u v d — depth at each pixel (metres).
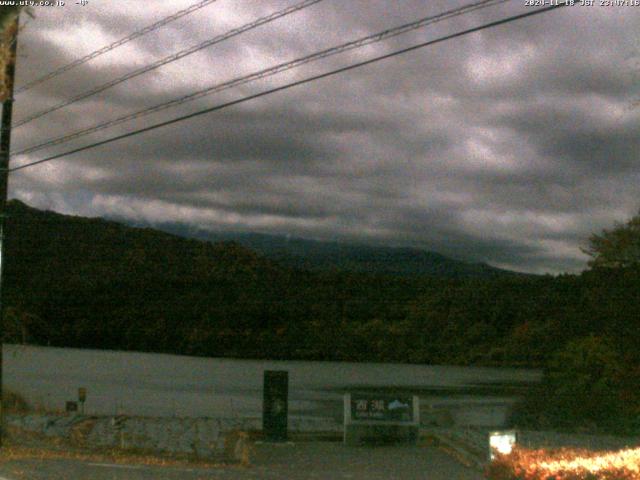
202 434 34.41
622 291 48.62
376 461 25.42
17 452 20.78
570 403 46.38
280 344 103.75
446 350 92.38
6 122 21.19
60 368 104.06
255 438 33.12
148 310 112.88
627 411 44.41
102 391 81.50
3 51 13.73
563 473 11.39
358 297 103.88
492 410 52.53
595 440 33.47
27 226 104.06
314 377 91.06
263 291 109.62
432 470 22.62
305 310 106.12
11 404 48.81
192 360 107.25
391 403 32.25
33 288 105.62
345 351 99.88
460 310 94.19
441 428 39.66
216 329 109.19
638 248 50.47
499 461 13.67
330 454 27.88
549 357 65.31
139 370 101.00
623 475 10.68
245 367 102.06
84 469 16.88
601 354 48.00
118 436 32.62
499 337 89.06
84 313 109.00
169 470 18.53
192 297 112.81
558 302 76.88
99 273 112.75
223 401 72.06
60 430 33.66
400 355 95.31
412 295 101.81
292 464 24.14
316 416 55.09
